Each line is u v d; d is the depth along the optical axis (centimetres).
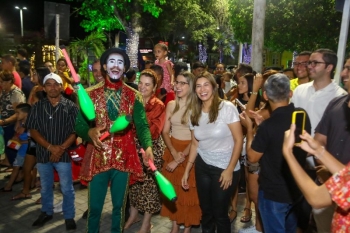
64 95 486
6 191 517
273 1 1209
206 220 347
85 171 321
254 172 362
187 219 383
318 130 297
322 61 346
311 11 1141
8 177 575
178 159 371
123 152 323
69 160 400
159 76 509
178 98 378
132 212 423
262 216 294
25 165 484
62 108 396
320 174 279
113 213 335
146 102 386
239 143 319
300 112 226
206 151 328
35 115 394
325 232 297
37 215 445
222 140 323
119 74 320
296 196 281
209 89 321
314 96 356
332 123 279
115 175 328
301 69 430
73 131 399
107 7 1938
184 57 2694
